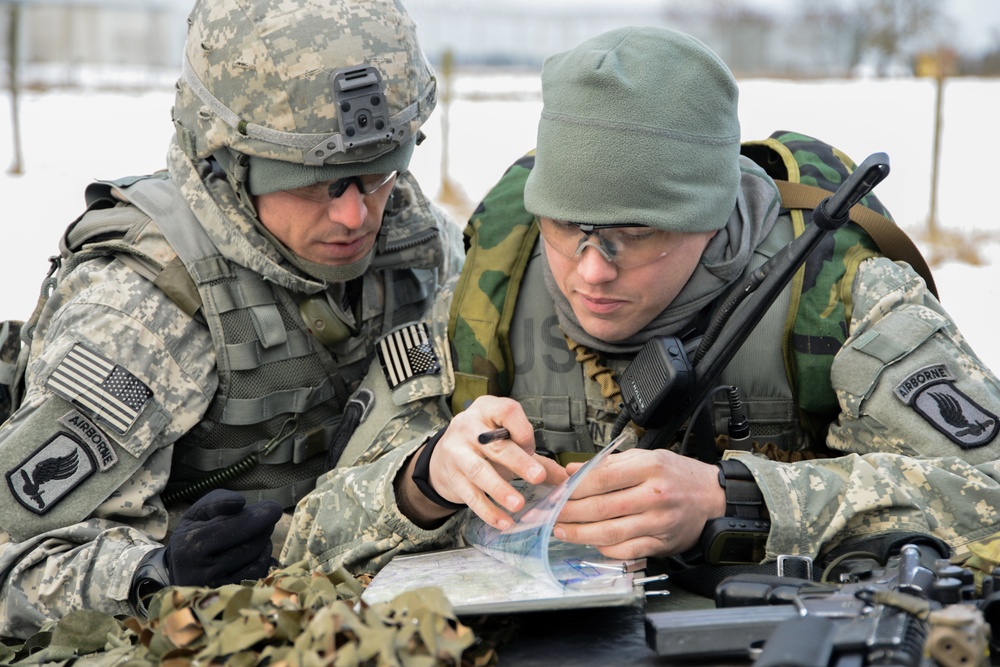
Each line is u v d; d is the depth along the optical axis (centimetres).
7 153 848
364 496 166
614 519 146
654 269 162
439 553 158
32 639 152
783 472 156
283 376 196
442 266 223
